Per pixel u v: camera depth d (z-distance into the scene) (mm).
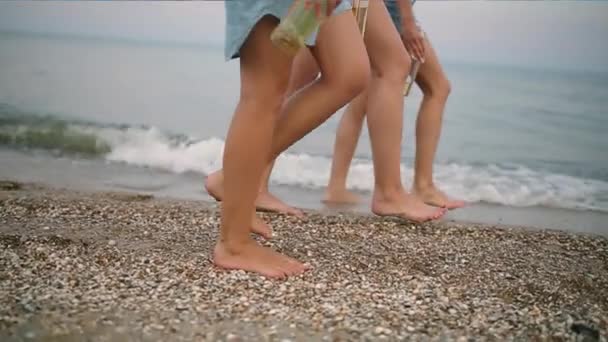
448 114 6906
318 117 2379
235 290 2143
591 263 2699
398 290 2230
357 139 3795
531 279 2432
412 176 4699
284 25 1849
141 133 5539
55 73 7695
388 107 2990
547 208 3891
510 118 6605
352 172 4492
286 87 2195
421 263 2566
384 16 2961
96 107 6359
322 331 1871
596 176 4730
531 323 2004
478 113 6926
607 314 2102
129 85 7625
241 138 2176
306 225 3059
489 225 3273
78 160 4684
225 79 8430
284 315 1968
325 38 2287
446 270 2496
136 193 3719
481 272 2490
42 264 2326
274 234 2875
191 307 1993
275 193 3984
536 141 5770
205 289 2141
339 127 3805
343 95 2344
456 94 7809
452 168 4902
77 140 5188
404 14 3070
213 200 3609
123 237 2729
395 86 2996
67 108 6176
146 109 6520
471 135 6027
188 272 2287
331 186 3822
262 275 2277
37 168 4348
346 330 1884
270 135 2209
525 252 2816
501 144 5652
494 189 4336
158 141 5340
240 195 2258
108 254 2467
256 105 2154
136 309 1959
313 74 2977
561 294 2277
